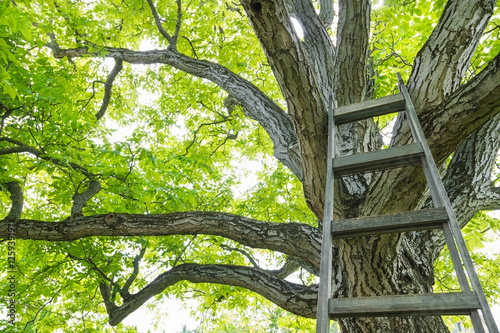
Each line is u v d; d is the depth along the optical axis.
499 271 6.53
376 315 1.42
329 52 4.09
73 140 4.45
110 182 4.58
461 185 3.20
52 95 3.79
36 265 5.19
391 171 2.35
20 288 5.22
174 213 3.81
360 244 2.55
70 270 5.10
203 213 3.76
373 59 4.10
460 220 3.17
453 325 7.14
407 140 2.45
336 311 1.38
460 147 3.43
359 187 2.87
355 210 2.62
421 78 2.51
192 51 6.98
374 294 2.60
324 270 1.48
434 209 1.57
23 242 5.17
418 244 2.99
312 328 7.87
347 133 3.28
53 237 3.82
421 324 2.50
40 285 5.30
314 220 7.65
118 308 4.55
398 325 2.51
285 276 5.90
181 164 5.80
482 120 2.06
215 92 7.95
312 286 3.74
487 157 3.24
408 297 1.35
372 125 3.50
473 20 2.44
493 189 3.23
